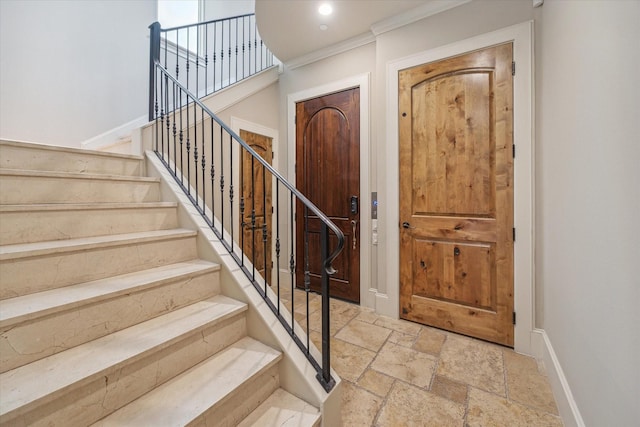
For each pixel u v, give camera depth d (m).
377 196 2.61
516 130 1.97
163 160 2.25
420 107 2.35
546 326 1.81
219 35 4.12
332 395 1.27
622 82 0.84
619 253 0.85
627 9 0.81
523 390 1.56
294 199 3.28
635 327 0.76
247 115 3.06
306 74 3.16
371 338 2.13
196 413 1.01
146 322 1.32
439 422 1.34
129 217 1.71
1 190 1.38
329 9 2.33
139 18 3.36
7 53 2.43
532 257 1.92
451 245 2.23
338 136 2.94
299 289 3.29
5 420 0.76
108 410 1.00
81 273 1.31
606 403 0.93
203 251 1.81
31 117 2.57
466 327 2.17
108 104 3.09
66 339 1.08
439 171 2.27
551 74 1.68
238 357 1.35
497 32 2.03
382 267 2.57
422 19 2.32
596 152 1.02
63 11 2.76
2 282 1.10
